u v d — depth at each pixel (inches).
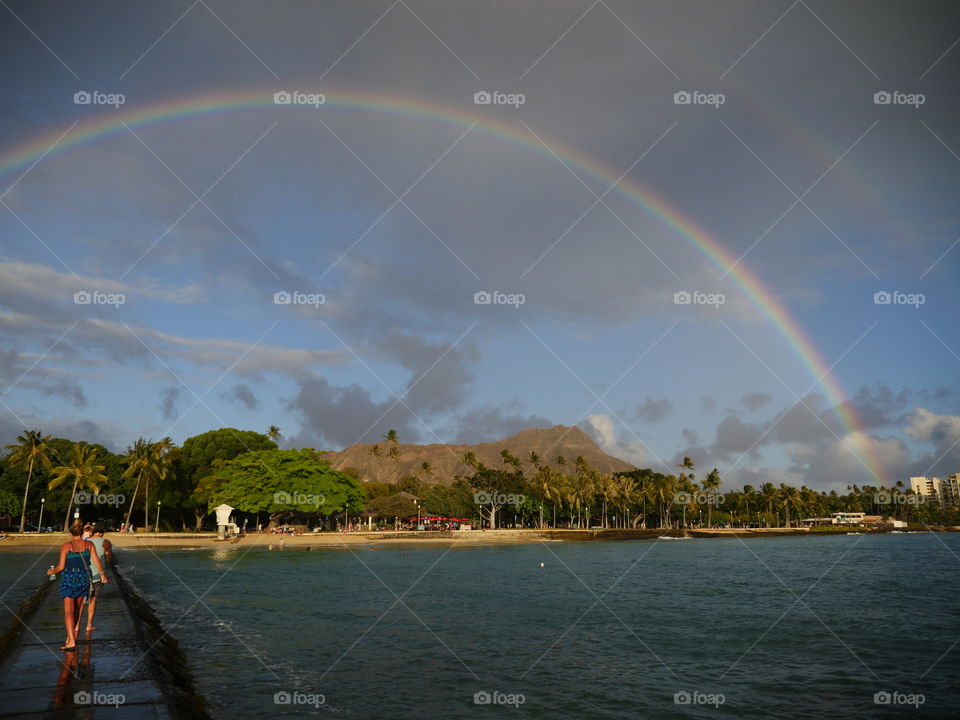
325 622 1088.2
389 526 5738.2
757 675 786.2
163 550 3043.8
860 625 1174.3
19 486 4025.6
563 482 6505.9
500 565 2571.4
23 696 422.6
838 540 6653.5
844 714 638.5
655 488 7485.2
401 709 613.3
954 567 2790.4
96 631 638.5
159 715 386.6
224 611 1181.7
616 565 2751.0
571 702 655.8
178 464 4490.7
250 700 617.3
